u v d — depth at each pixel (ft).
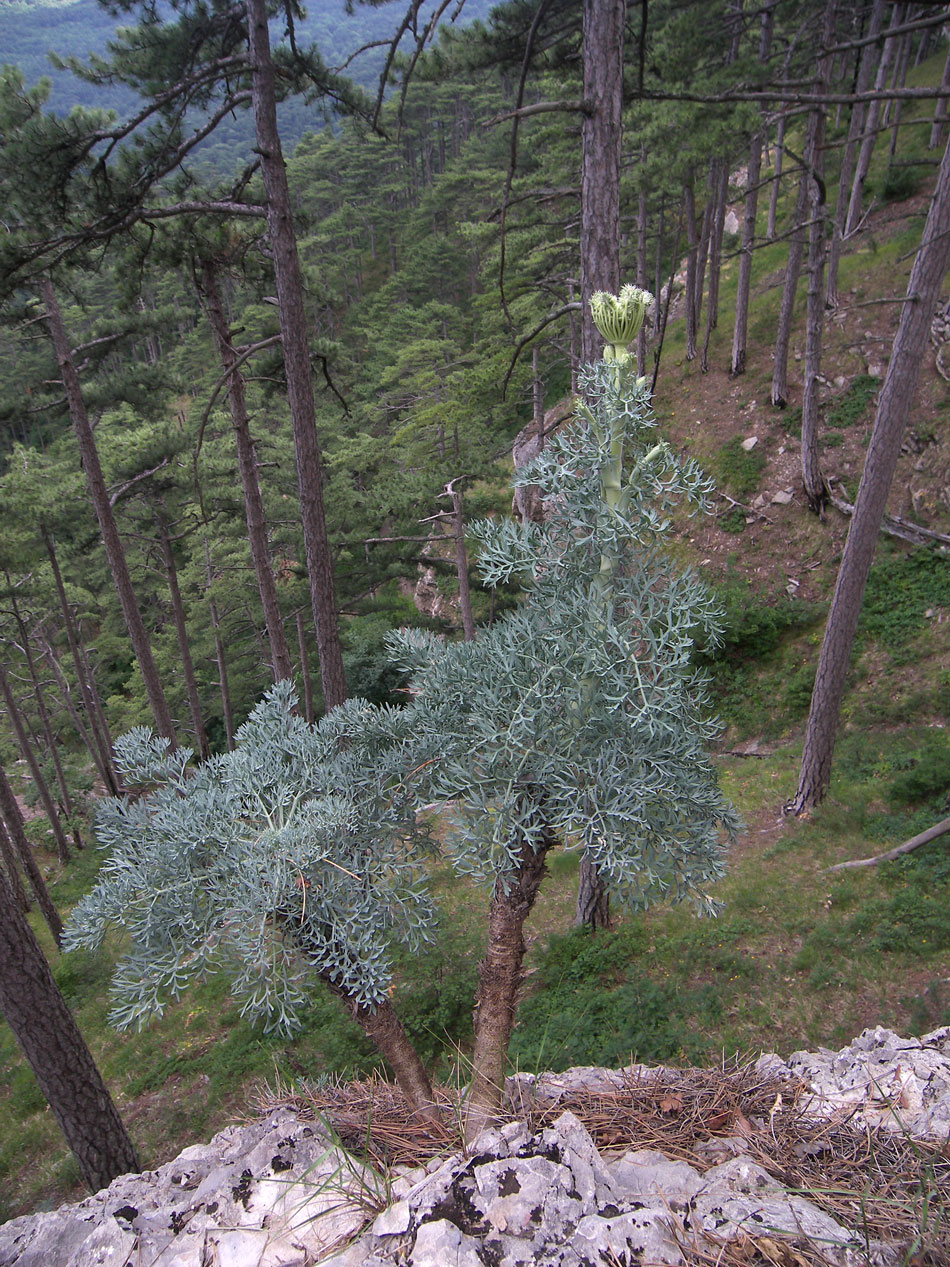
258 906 7.11
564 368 92.79
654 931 30.12
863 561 32.09
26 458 68.69
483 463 57.06
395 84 30.99
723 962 27.66
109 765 73.46
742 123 30.35
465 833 7.44
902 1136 7.51
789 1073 9.52
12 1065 37.29
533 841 7.48
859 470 53.26
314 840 7.46
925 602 46.34
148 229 35.14
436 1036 27.40
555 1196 6.57
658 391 69.05
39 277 33.47
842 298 62.54
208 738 86.89
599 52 22.12
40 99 27.50
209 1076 31.19
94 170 27.78
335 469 83.51
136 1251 7.07
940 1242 5.99
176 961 7.38
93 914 7.43
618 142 23.24
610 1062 24.16
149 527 65.67
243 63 27.40
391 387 114.01
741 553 55.26
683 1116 8.73
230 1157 8.34
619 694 7.30
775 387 59.67
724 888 31.81
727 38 36.68
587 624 7.48
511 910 8.44
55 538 63.72
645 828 7.38
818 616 50.01
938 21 22.07
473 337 121.39
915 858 30.14
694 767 7.72
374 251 174.50
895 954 26.17
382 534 66.80
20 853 48.19
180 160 28.35
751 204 60.80
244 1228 7.05
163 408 55.93
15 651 84.89
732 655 51.80
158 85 31.09
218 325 39.83
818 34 51.47
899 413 29.81
